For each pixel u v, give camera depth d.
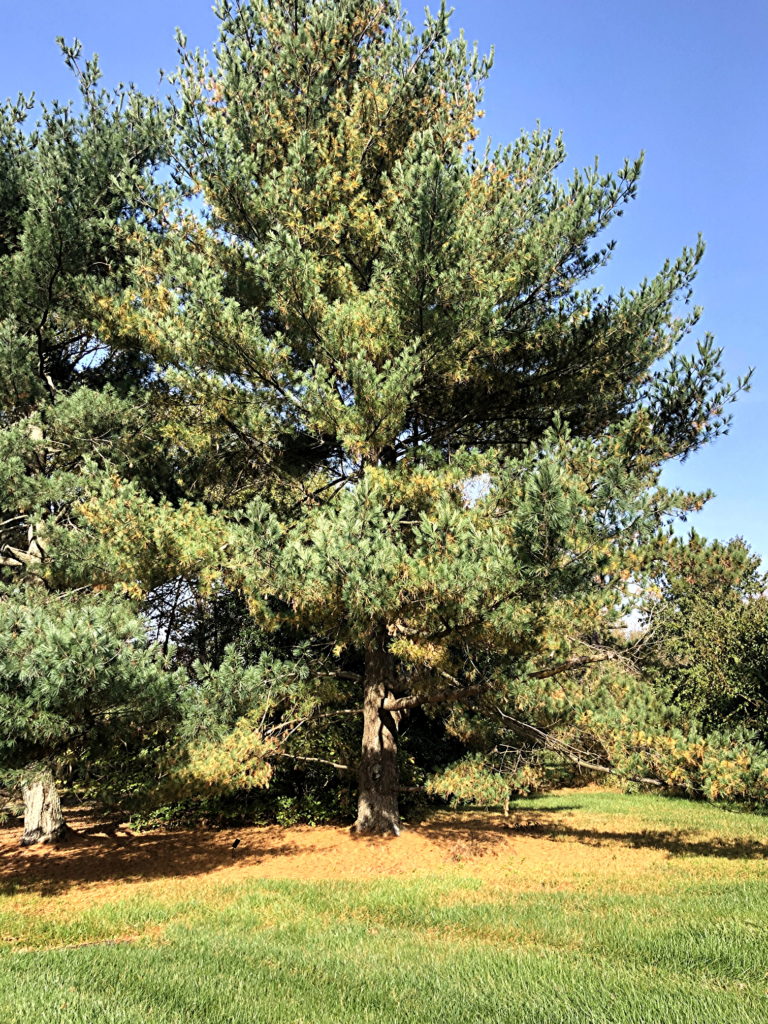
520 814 14.30
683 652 15.47
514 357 11.70
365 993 4.70
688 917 6.43
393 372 9.73
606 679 11.11
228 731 9.95
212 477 13.00
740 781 9.00
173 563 9.88
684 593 8.93
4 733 7.77
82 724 8.49
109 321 11.19
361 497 8.57
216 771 9.28
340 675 11.77
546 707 10.45
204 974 5.12
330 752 12.57
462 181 10.74
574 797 17.89
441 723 15.70
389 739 11.76
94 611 8.43
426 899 7.68
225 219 11.54
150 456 12.71
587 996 4.45
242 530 9.23
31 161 13.41
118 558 9.92
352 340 10.28
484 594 8.22
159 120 13.52
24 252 11.80
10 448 11.05
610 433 10.41
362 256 11.73
